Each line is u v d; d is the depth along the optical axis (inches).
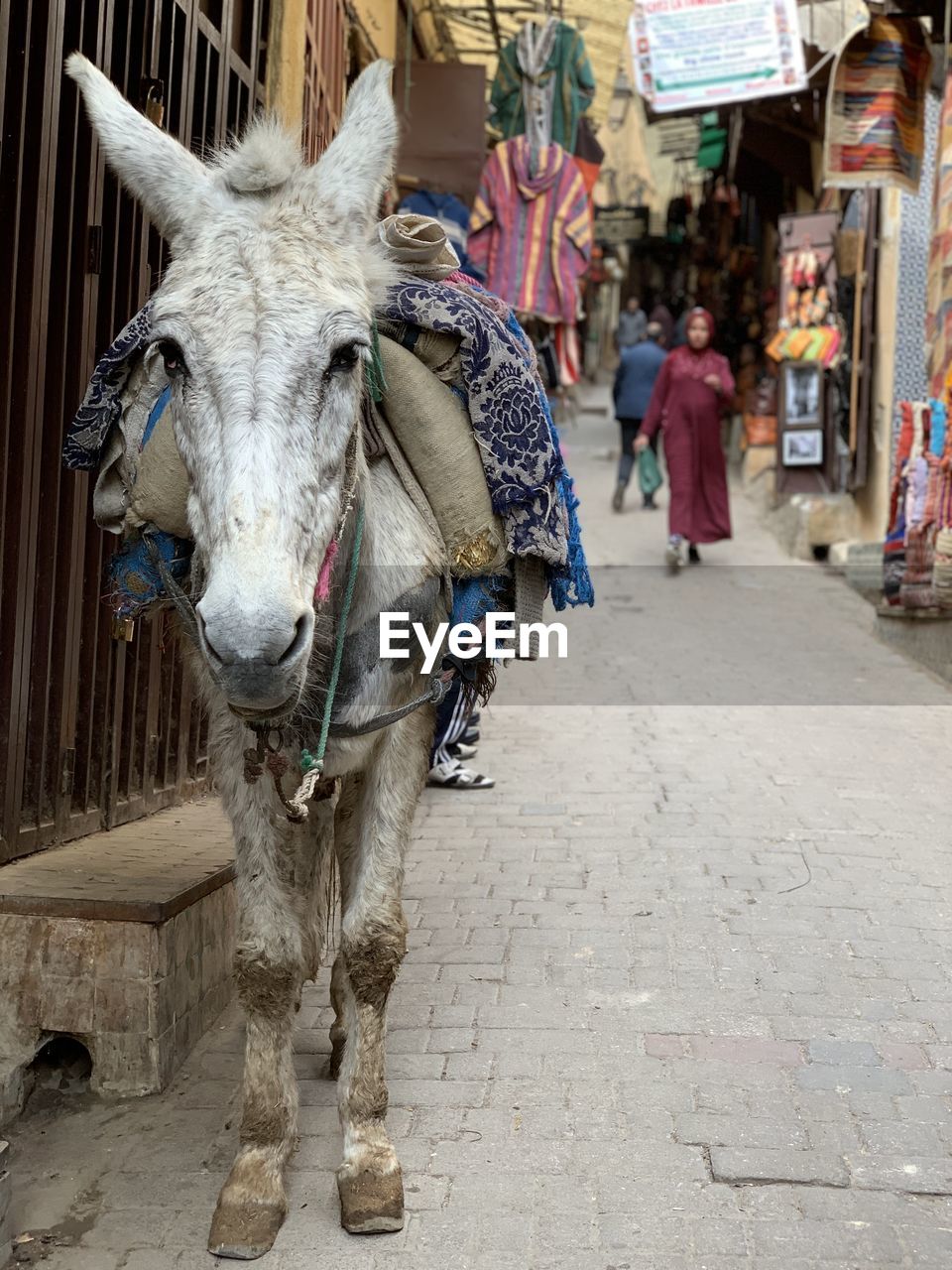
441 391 117.6
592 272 906.7
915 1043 139.9
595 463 686.5
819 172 514.6
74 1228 110.2
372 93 104.6
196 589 103.7
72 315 155.5
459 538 116.6
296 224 95.0
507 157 410.6
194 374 88.5
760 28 384.8
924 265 432.5
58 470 150.5
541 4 453.1
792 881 187.6
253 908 112.4
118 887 136.6
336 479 92.6
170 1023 134.5
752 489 571.8
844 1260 103.4
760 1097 128.3
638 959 161.0
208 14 198.1
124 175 99.7
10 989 131.6
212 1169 118.6
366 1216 107.8
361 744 113.3
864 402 441.4
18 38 137.9
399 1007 148.5
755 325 649.6
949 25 328.5
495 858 198.8
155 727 183.5
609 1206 111.0
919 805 225.1
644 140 1026.7
